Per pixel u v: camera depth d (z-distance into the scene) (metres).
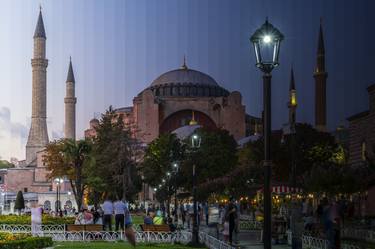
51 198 150.88
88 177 78.38
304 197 55.53
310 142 94.75
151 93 194.25
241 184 61.22
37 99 193.75
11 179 181.88
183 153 114.75
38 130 192.62
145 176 116.50
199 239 37.94
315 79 139.88
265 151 15.41
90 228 39.88
